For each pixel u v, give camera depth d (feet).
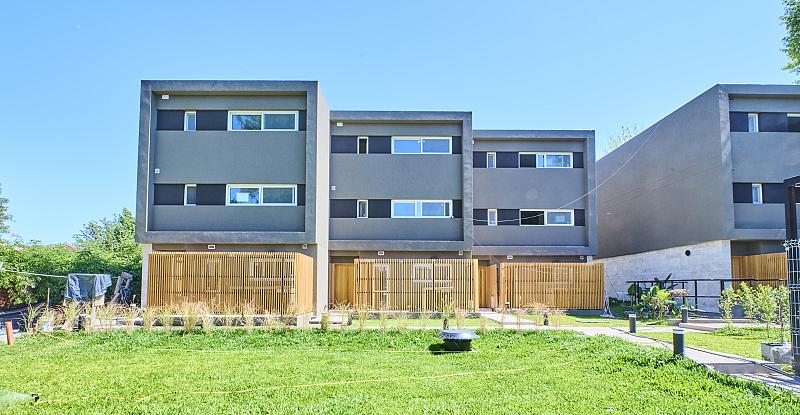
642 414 24.04
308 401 26.94
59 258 76.18
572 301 76.23
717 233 78.13
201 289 59.26
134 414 24.89
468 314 64.03
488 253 85.56
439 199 79.36
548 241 87.51
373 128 80.12
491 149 88.53
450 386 29.91
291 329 51.34
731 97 79.87
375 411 24.90
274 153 68.28
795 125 80.28
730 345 43.04
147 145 67.15
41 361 38.73
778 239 76.59
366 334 49.14
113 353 42.16
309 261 65.77
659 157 93.97
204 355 41.14
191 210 67.87
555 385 29.94
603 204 117.08
